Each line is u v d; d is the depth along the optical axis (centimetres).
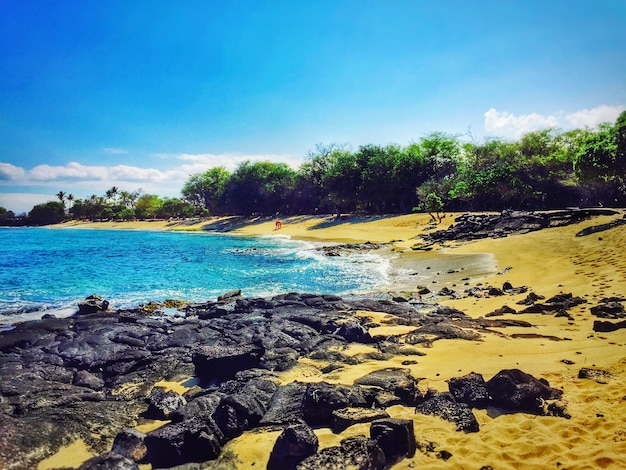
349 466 463
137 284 2272
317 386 641
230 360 873
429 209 5012
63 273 2683
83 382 869
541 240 2817
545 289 1573
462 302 1573
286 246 4472
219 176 11356
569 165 5419
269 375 805
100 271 2762
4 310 1644
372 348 963
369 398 660
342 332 1061
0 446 546
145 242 5544
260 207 9475
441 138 6688
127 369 950
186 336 1162
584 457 482
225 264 3023
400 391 671
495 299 1535
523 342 934
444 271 2367
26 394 756
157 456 535
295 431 507
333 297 1608
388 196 6812
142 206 12850
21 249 4481
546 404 607
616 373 704
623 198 4622
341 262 3002
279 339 1073
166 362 973
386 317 1283
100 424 649
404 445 511
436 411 606
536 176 5347
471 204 5744
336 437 550
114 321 1310
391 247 3888
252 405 624
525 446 513
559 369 741
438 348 923
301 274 2508
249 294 1975
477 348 902
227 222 9100
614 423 546
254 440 567
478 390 642
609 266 1705
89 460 490
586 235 2558
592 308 1139
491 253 2761
